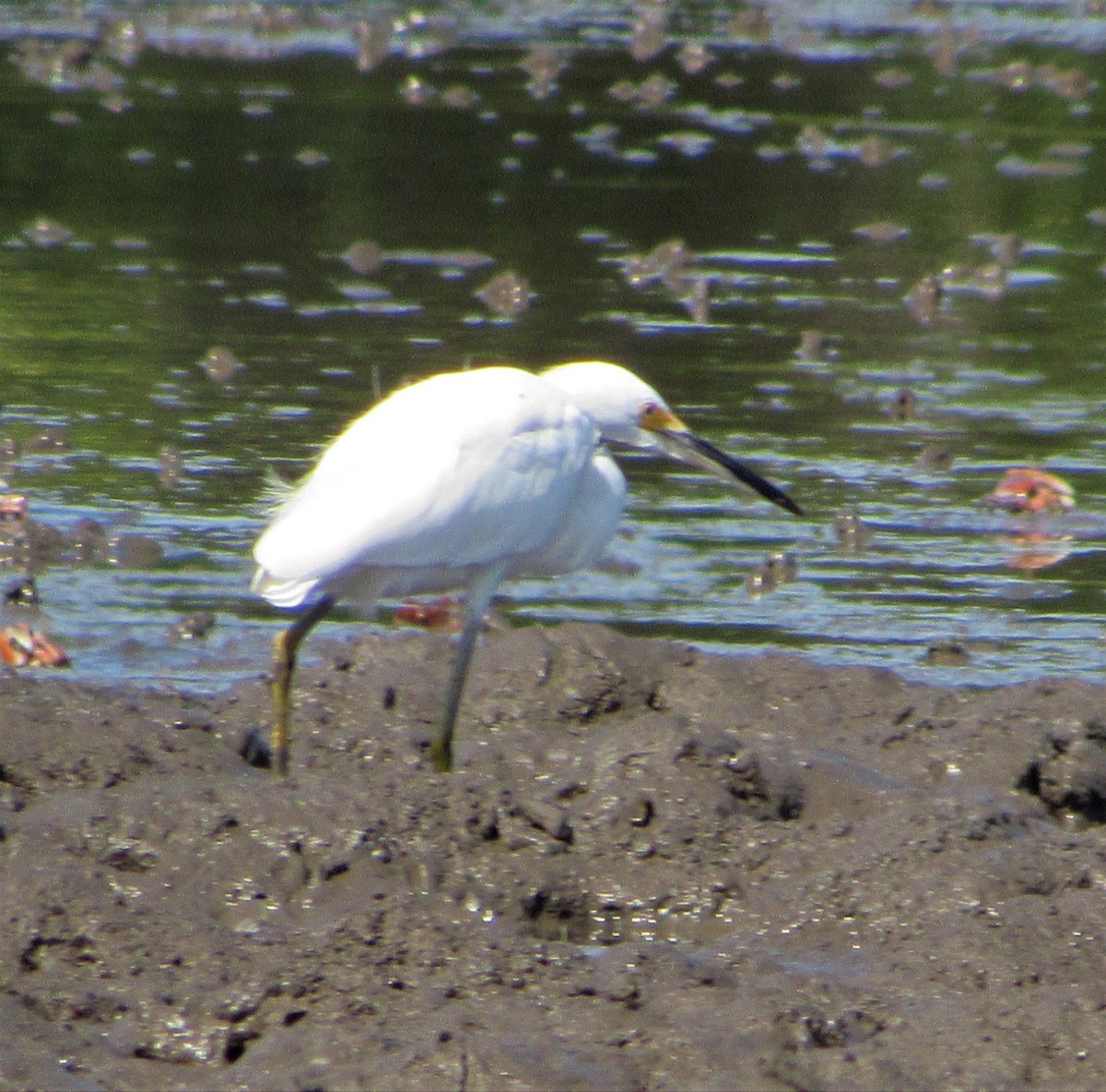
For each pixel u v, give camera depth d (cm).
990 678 1125
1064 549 1348
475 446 893
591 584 1265
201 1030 685
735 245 2100
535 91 2791
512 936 743
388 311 1831
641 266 1988
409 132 2534
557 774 909
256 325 1775
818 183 2350
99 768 876
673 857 838
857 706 1028
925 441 1546
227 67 2891
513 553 920
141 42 3014
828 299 1928
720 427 1551
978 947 745
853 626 1206
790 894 812
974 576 1296
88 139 2425
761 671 1053
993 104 2798
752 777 891
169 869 775
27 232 2039
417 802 821
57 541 1280
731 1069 654
